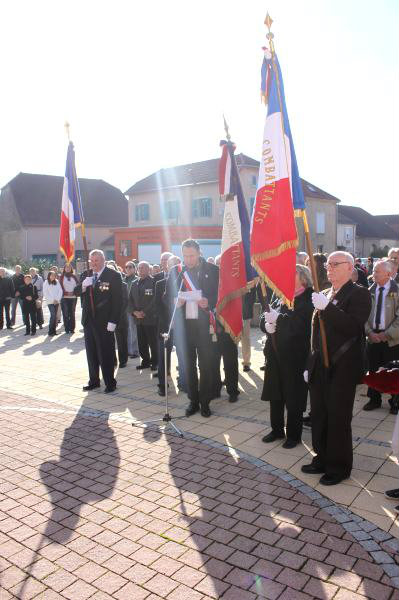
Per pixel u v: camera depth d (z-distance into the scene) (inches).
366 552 126.6
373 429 213.3
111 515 148.4
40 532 140.3
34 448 201.6
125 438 210.2
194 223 1230.9
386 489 159.3
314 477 169.2
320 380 168.6
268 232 181.6
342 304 161.8
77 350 429.1
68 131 283.6
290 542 131.8
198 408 243.8
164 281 270.2
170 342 270.2
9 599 113.1
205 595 112.5
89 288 280.2
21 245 1600.6
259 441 203.3
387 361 242.4
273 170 181.0
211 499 156.0
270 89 182.1
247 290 228.8
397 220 2556.6
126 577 119.7
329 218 1472.7
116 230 1029.8
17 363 374.6
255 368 335.3
